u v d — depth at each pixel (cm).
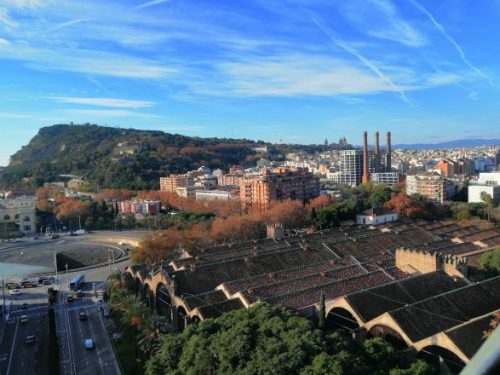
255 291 12412
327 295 12231
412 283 11975
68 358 12162
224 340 8069
